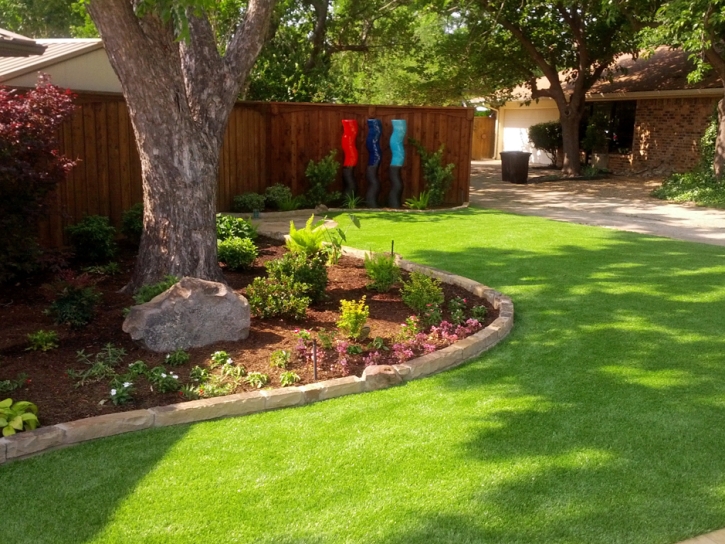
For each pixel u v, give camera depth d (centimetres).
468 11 1870
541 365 489
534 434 381
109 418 379
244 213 1202
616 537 288
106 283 700
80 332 536
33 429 367
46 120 612
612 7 1432
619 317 592
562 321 586
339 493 322
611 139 2347
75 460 352
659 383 452
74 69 1119
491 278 732
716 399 426
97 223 796
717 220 1205
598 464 347
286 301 575
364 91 2433
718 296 652
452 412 413
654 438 375
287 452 363
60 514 304
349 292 679
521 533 290
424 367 475
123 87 604
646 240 950
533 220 1145
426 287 616
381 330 559
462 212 1259
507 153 1981
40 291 661
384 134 1341
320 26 1894
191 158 624
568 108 2100
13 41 745
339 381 446
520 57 2075
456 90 2131
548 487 326
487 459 354
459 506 310
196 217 633
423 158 1353
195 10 483
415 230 1038
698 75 1341
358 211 1262
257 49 661
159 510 308
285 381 445
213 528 295
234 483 331
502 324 559
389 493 322
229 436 381
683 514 304
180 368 468
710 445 367
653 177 2091
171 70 599
